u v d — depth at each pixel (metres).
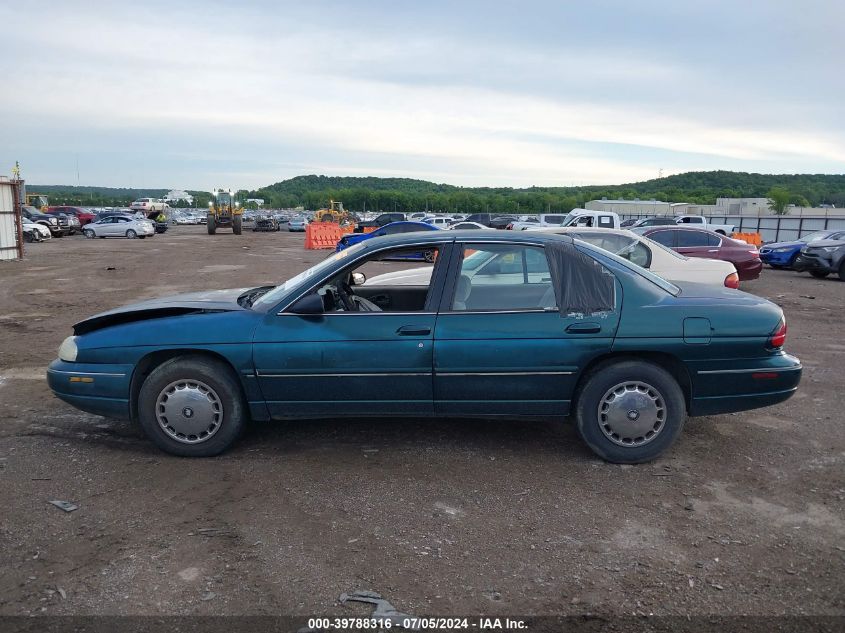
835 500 3.96
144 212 65.75
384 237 4.89
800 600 2.93
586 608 2.87
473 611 2.84
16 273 18.38
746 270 14.79
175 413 4.55
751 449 4.79
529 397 4.43
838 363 7.64
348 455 4.65
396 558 3.27
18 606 2.87
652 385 4.36
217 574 3.12
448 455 4.65
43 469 4.40
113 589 3.00
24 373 7.05
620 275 4.48
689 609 2.87
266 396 4.52
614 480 4.23
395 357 4.38
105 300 12.94
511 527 3.59
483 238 4.58
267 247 32.09
